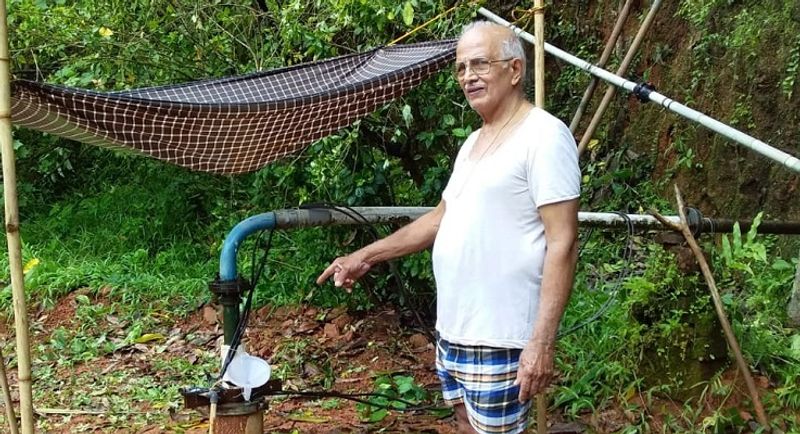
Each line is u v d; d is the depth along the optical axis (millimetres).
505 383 2168
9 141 2121
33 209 7266
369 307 4742
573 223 2043
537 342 2031
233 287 2674
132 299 5262
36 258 5867
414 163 4539
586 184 5301
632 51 3596
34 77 5508
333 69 3424
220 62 5043
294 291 5020
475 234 2133
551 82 6262
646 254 4617
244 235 2758
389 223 3080
